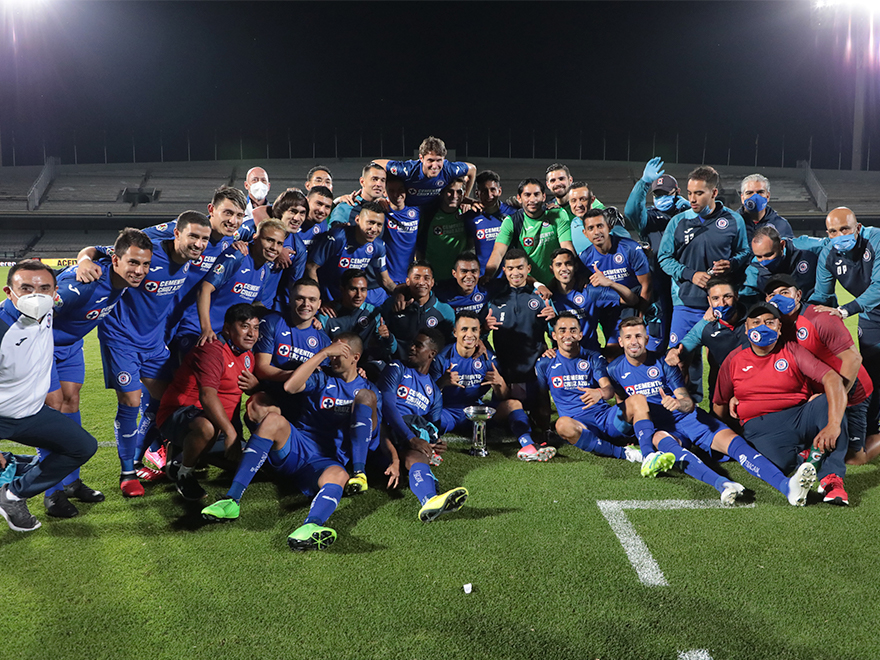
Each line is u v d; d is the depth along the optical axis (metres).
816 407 4.00
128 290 4.20
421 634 2.49
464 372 5.04
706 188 5.30
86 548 3.23
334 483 3.56
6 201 38.34
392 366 4.49
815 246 5.30
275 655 2.37
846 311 4.70
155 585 2.86
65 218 37.12
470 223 6.25
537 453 4.59
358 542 3.29
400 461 4.15
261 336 4.37
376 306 5.65
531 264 6.09
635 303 5.67
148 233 4.33
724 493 3.72
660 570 2.97
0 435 3.23
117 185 42.31
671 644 2.43
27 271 3.13
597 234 5.48
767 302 4.25
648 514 3.63
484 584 2.86
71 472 3.51
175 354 4.74
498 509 3.72
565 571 2.97
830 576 2.91
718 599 2.73
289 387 4.00
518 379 5.54
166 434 3.89
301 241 5.48
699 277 5.25
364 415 3.99
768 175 42.59
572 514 3.64
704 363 8.55
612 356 5.75
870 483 4.12
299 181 43.31
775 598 2.73
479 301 6.02
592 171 44.62
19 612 2.65
